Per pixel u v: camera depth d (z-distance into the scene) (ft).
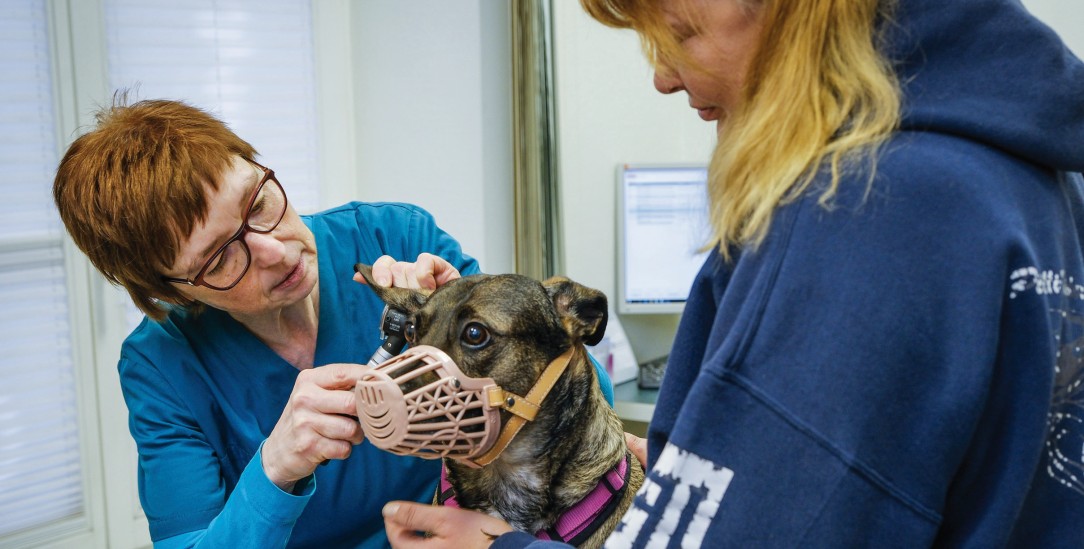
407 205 6.11
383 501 5.21
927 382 2.40
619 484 4.76
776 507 2.44
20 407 8.91
